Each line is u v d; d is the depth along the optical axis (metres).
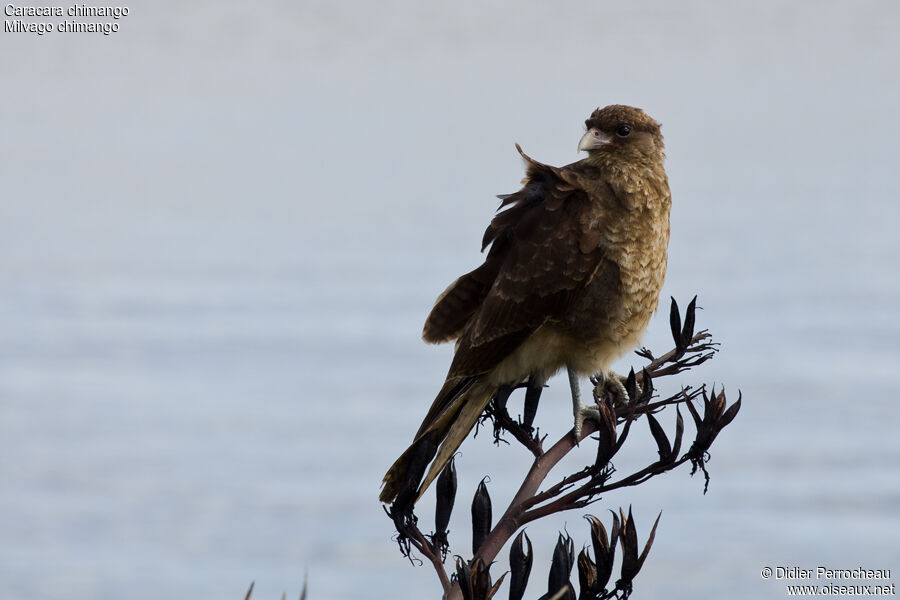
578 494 4.54
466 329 6.52
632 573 4.41
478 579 4.31
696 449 4.66
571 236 6.56
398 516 4.64
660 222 6.81
